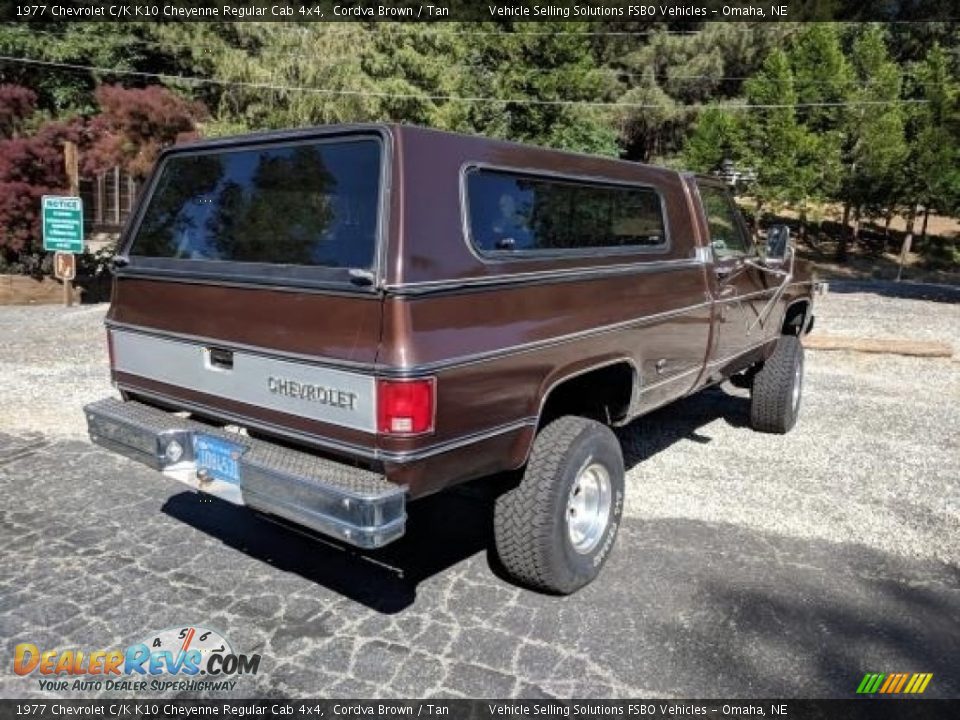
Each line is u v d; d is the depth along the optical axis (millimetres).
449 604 3268
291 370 2729
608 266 3453
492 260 2814
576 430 3262
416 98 18938
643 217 3865
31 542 3736
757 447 5484
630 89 29562
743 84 29391
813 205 27141
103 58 17953
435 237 2623
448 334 2617
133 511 4125
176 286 3154
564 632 3064
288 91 17578
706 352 4445
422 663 2852
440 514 4203
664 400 4172
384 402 2479
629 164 3793
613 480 3482
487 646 2963
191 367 3123
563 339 3113
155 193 3480
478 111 22656
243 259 3029
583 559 3346
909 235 22406
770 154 23641
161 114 12938
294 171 2875
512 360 2861
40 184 11883
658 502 4414
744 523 4148
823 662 2912
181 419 3271
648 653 2939
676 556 3740
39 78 17969
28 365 7441
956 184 20875
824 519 4223
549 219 3205
